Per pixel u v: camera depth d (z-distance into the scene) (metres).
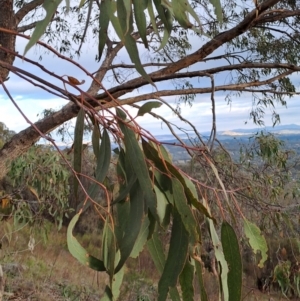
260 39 3.55
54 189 3.81
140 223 1.08
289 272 3.19
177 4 0.99
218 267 1.15
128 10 0.90
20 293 4.55
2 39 2.23
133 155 1.03
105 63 2.94
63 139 3.69
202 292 1.11
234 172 2.57
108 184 1.23
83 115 1.09
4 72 2.00
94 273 5.93
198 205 1.05
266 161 3.58
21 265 5.24
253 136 3.57
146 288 4.24
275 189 3.25
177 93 1.97
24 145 2.28
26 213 3.81
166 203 1.12
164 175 1.11
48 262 5.98
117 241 1.15
